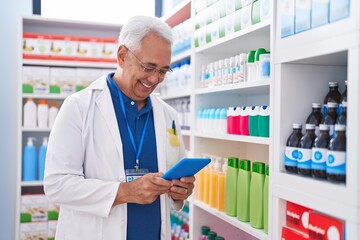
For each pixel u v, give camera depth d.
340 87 1.76
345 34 1.31
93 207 1.85
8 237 3.96
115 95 2.01
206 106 2.77
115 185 1.84
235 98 2.81
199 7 2.67
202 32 2.62
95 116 1.98
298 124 1.65
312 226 1.50
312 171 1.51
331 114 1.51
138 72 1.84
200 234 2.77
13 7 3.96
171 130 2.17
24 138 3.94
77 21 3.86
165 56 1.83
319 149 1.48
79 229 1.92
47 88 3.71
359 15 1.25
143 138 2.02
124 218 1.91
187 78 3.03
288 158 1.66
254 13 1.98
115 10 4.36
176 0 4.02
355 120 1.26
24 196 3.62
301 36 1.55
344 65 1.75
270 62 1.77
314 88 1.73
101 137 1.95
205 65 2.75
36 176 3.75
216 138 2.62
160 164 2.05
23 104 3.87
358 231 1.26
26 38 3.68
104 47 3.87
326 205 1.39
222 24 2.35
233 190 2.23
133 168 1.96
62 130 1.90
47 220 3.66
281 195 1.67
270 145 1.76
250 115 2.07
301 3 1.55
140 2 4.45
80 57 3.80
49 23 3.90
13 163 3.95
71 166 1.89
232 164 2.25
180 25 3.14
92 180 1.87
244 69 2.18
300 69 1.71
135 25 1.82
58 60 3.75
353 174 1.27
